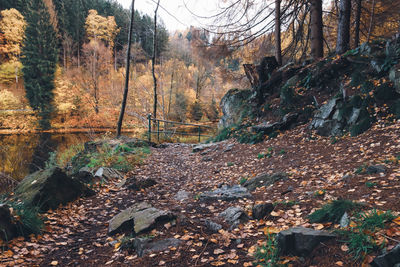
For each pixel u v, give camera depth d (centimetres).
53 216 399
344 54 815
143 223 339
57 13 4856
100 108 2878
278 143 745
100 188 551
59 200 436
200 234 314
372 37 1286
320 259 216
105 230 372
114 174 627
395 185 309
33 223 339
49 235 343
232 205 418
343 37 901
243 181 540
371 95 620
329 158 524
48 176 447
